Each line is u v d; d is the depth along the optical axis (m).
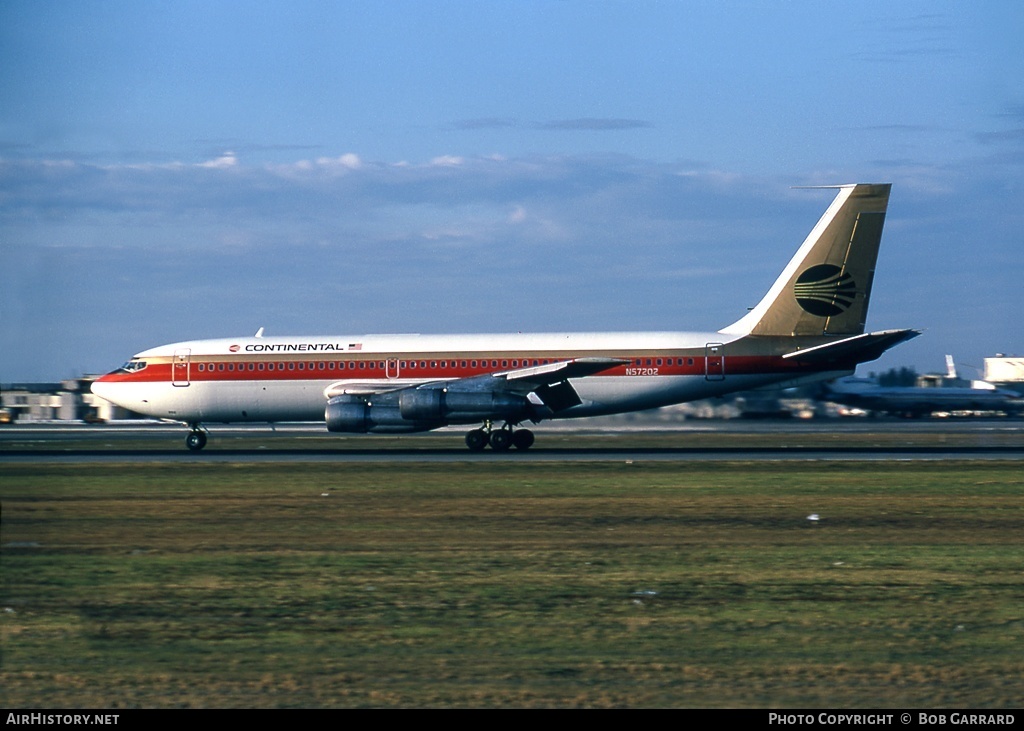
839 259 168.75
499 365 172.88
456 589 62.38
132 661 47.72
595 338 172.62
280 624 54.06
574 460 148.25
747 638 51.19
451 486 117.62
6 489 115.88
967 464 139.62
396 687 44.06
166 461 153.75
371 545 78.56
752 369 168.75
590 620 54.69
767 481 120.44
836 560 71.69
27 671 46.38
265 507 100.69
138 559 72.81
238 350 181.38
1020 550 75.62
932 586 63.00
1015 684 44.41
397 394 164.88
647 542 79.56
